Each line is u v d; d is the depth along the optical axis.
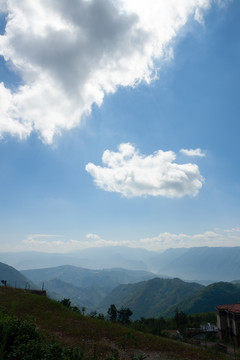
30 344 9.49
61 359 9.16
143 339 20.81
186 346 20.98
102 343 18.62
